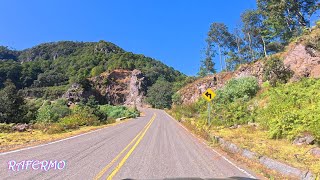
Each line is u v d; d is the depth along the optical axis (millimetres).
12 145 13492
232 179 7648
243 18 67250
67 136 18594
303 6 51062
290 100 19656
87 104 43281
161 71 172875
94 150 12219
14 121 35312
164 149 13102
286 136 14805
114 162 9547
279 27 55062
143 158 10531
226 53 85500
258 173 8680
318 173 7645
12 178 7031
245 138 15594
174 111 64938
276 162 9398
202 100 44625
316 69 28156
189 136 19938
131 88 145750
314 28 34625
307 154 10867
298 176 8078
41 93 142125
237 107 26266
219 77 66188
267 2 55219
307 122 14250
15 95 37281
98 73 164125
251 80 36500
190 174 8117
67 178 7164
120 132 22031
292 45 36312
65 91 138625
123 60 181875
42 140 16047
